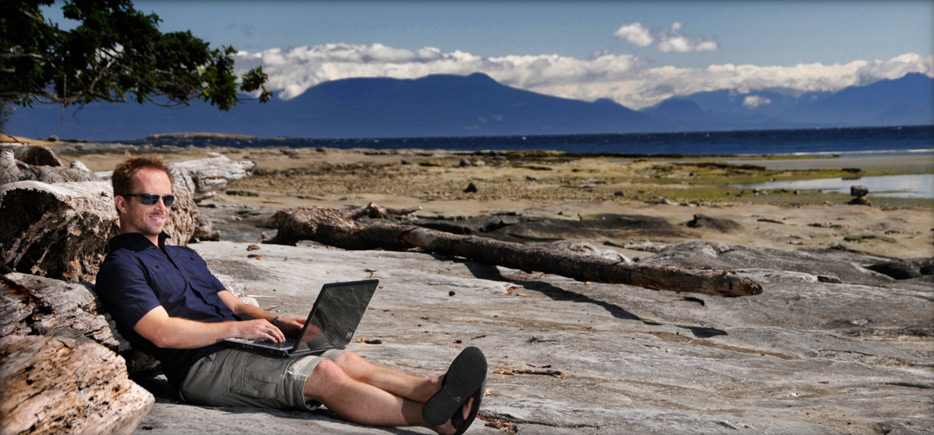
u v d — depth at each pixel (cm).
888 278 1113
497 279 1020
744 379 552
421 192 3106
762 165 5256
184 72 1565
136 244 350
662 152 9825
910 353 688
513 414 379
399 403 323
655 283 893
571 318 777
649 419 385
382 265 1004
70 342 295
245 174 1719
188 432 294
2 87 1370
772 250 1209
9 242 420
